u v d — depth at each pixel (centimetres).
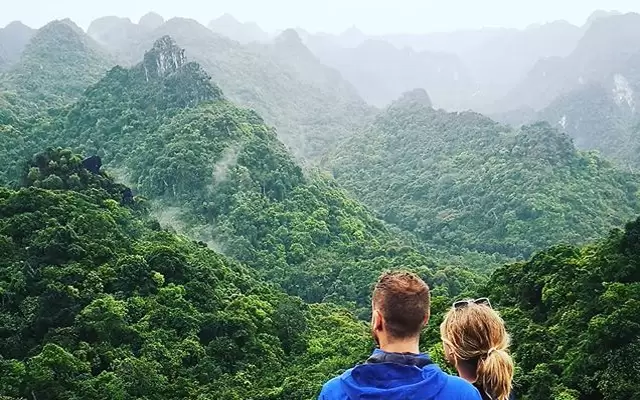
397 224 17688
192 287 6381
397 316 627
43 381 4284
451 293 9662
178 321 5666
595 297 4162
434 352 4047
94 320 5128
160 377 4738
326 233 12650
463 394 600
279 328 6744
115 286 5825
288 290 10700
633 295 3725
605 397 3159
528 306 4997
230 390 4897
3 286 5394
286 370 5766
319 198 14088
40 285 5438
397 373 601
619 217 15188
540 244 13900
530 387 3559
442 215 16900
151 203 12600
